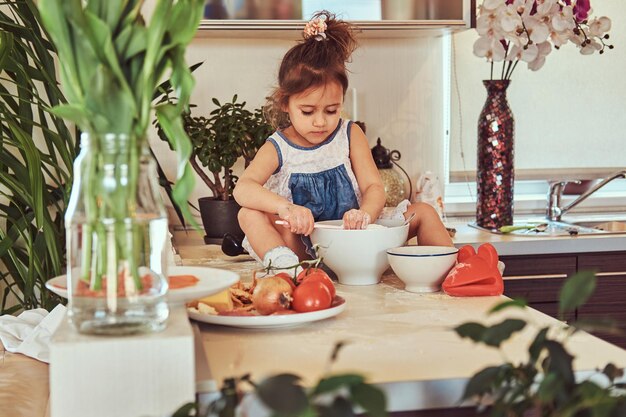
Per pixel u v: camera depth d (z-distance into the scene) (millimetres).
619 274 2824
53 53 3033
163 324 1110
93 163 1067
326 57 2273
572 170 3623
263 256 2059
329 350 1325
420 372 1198
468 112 3490
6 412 1352
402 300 1728
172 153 3201
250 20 2855
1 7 2902
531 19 2898
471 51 3463
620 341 2832
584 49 2998
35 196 2338
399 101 3371
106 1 1044
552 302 2795
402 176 3395
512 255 2762
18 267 2615
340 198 2393
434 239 2145
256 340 1396
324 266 2207
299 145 2389
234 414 961
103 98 1045
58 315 1722
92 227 1071
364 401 872
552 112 3586
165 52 1082
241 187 2203
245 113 2885
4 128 2742
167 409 1072
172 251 2002
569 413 926
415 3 2926
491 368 1001
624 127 3643
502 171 3055
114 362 1058
